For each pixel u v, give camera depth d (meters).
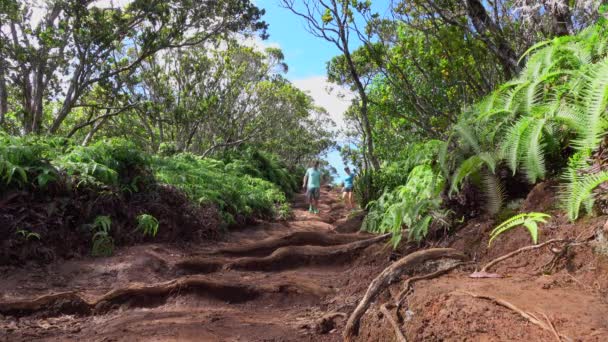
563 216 3.13
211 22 15.53
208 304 4.34
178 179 8.82
